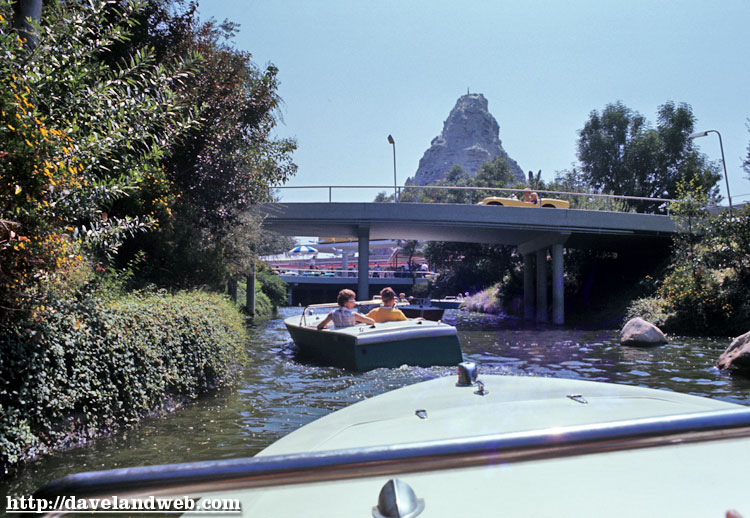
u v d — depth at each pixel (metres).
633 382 7.74
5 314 4.00
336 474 0.82
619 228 23.23
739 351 8.48
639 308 19.50
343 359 8.12
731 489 1.45
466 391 2.81
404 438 2.05
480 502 1.38
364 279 24.41
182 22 11.07
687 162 37.50
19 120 4.00
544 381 3.01
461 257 40.00
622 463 1.63
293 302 56.41
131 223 5.69
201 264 11.43
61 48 4.96
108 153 5.52
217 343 7.30
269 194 16.33
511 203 24.77
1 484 3.54
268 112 13.88
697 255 18.59
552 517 1.30
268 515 1.41
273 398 6.28
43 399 4.19
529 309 28.97
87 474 0.78
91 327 4.95
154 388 5.53
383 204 23.70
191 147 10.99
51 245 4.22
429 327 8.18
